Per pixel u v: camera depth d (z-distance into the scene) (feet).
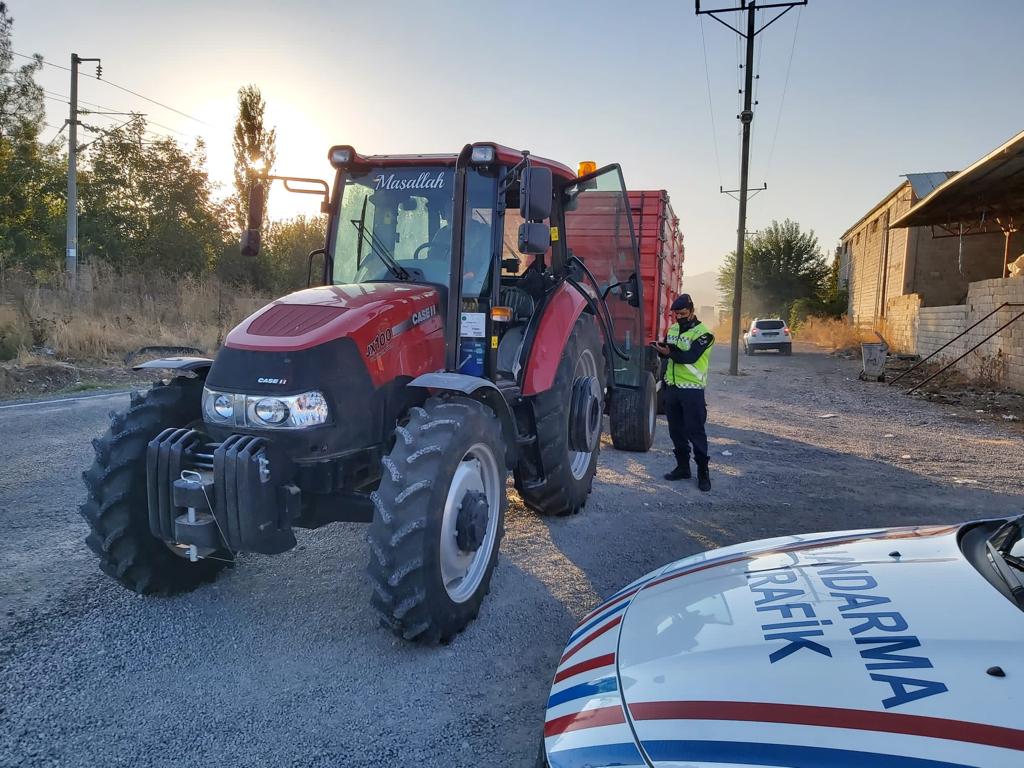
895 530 9.42
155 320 51.21
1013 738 4.94
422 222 15.76
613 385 22.77
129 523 12.32
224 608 13.05
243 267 90.02
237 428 11.72
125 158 90.58
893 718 5.30
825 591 7.42
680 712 5.89
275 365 11.55
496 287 15.02
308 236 93.66
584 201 21.99
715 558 9.41
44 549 15.29
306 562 15.30
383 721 9.78
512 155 14.70
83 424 27.25
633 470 24.41
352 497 12.30
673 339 21.75
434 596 11.33
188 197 91.91
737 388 51.34
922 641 6.14
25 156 90.07
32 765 8.60
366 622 12.66
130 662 11.05
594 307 20.48
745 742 5.40
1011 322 46.62
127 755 8.87
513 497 20.67
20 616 12.30
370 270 15.93
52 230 86.12
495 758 9.05
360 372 12.30
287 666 11.13
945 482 23.11
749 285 179.63
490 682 10.85
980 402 42.57
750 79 62.23
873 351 55.77
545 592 14.16
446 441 11.69
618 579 14.84
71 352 41.83
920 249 91.81
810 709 5.56
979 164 50.21
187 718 9.68
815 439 30.81
